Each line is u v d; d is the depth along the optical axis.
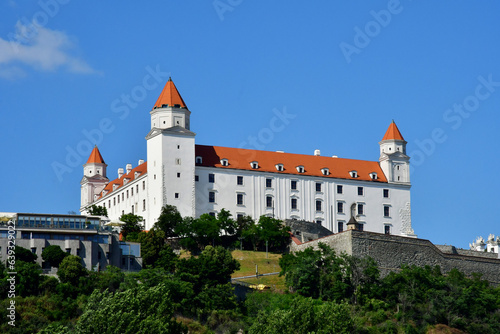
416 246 162.25
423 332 141.50
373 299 147.75
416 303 146.62
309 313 123.94
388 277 152.12
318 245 159.50
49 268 141.00
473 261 167.00
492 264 168.38
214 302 139.88
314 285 150.38
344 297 148.12
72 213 165.50
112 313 110.31
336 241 160.62
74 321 125.19
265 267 168.38
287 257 161.62
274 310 133.50
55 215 148.12
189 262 148.12
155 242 158.88
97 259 146.62
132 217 176.50
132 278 137.75
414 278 151.25
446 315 145.12
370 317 142.38
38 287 131.75
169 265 153.12
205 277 146.00
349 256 153.62
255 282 158.25
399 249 160.38
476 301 148.88
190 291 138.38
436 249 164.12
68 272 135.25
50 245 143.38
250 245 178.50
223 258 151.38
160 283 124.62
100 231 150.00
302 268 151.38
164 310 116.69
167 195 182.75
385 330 139.50
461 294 149.75
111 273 139.50
